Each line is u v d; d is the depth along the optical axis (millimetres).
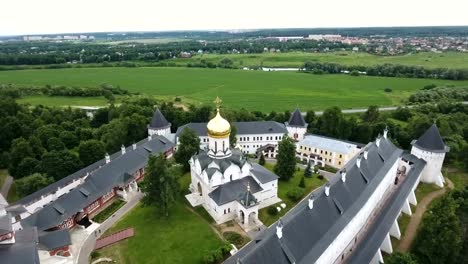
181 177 110062
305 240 62562
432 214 75125
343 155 119625
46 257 72625
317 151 126188
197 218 88438
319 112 199500
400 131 143000
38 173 101375
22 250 63875
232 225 85250
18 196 102875
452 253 70000
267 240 58719
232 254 74625
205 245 78000
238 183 91125
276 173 109750
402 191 90188
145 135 144875
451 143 125312
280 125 140375
